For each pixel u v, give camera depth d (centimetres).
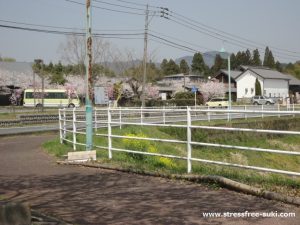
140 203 724
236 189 774
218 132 2741
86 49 1355
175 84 8675
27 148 1780
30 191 847
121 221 625
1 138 2392
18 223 525
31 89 6719
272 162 2381
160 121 2884
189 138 953
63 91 6675
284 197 688
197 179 859
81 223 618
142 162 1195
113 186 871
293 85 9150
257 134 2864
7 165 1249
